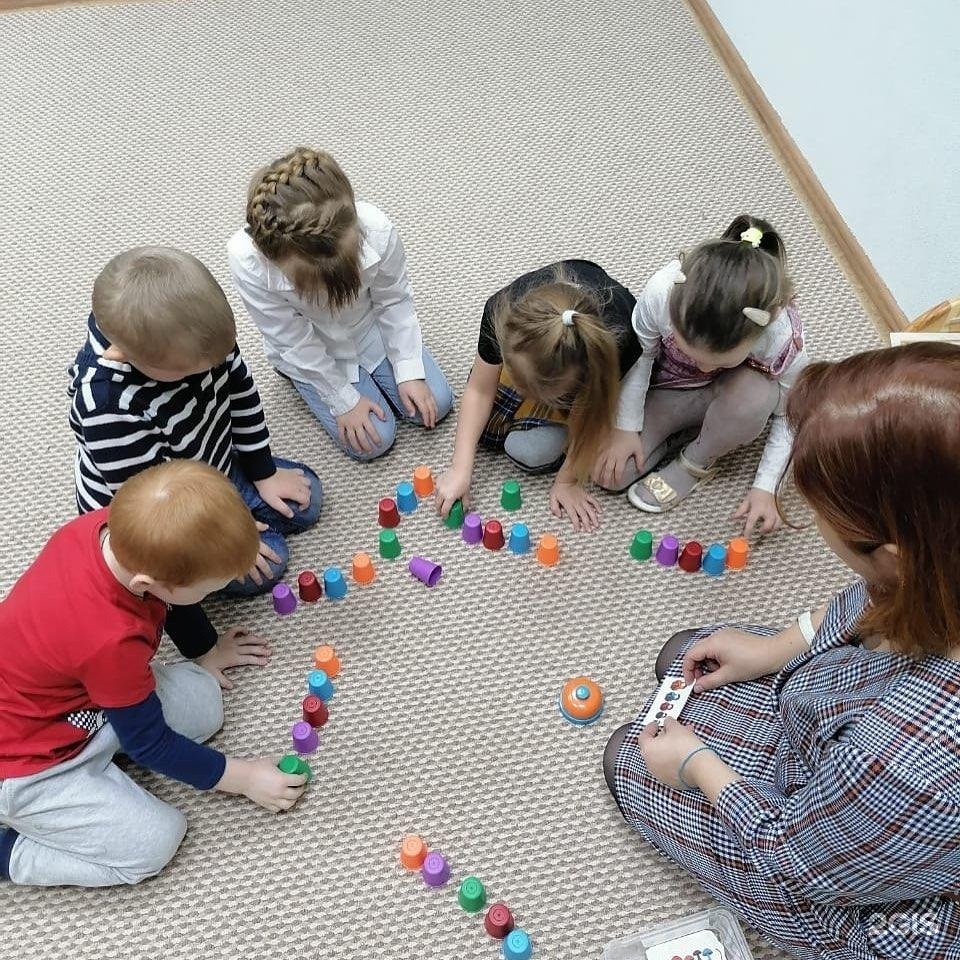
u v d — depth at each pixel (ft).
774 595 5.11
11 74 7.35
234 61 7.48
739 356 4.38
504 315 4.51
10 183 6.73
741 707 4.06
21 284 6.23
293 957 4.09
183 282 3.90
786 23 6.75
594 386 4.49
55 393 5.76
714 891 3.90
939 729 2.75
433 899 4.22
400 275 5.28
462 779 4.54
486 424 5.49
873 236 6.24
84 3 7.82
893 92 5.81
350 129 7.09
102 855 4.09
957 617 2.60
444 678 4.83
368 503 5.44
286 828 4.40
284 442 5.67
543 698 4.78
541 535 5.34
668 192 6.81
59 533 3.92
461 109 7.23
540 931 4.13
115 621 3.68
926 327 4.62
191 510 3.51
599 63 7.54
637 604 5.08
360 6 7.84
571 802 4.47
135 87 7.29
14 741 3.92
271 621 5.01
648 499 5.37
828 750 3.12
